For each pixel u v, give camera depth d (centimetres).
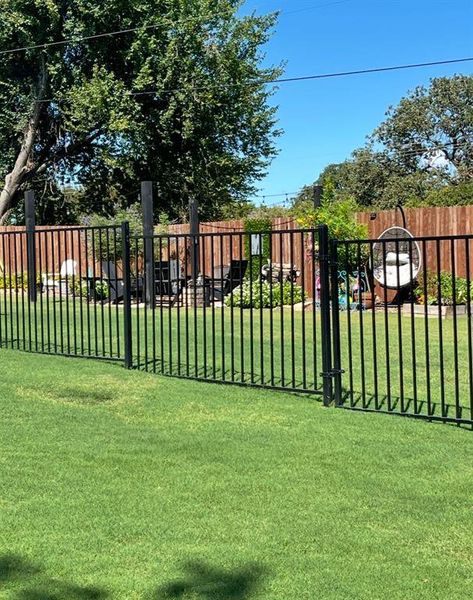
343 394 536
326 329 493
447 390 544
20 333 867
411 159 4697
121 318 1009
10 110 2269
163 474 348
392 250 1189
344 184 4909
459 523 289
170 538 274
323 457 375
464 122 4544
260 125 2530
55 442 401
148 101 2278
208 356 699
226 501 313
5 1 2034
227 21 2359
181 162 2414
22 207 2428
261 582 239
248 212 3428
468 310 438
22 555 259
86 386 546
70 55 2230
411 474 348
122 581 240
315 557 258
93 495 319
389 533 280
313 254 540
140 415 465
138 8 2111
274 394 528
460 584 239
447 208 1208
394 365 639
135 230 1438
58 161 2425
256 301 1127
